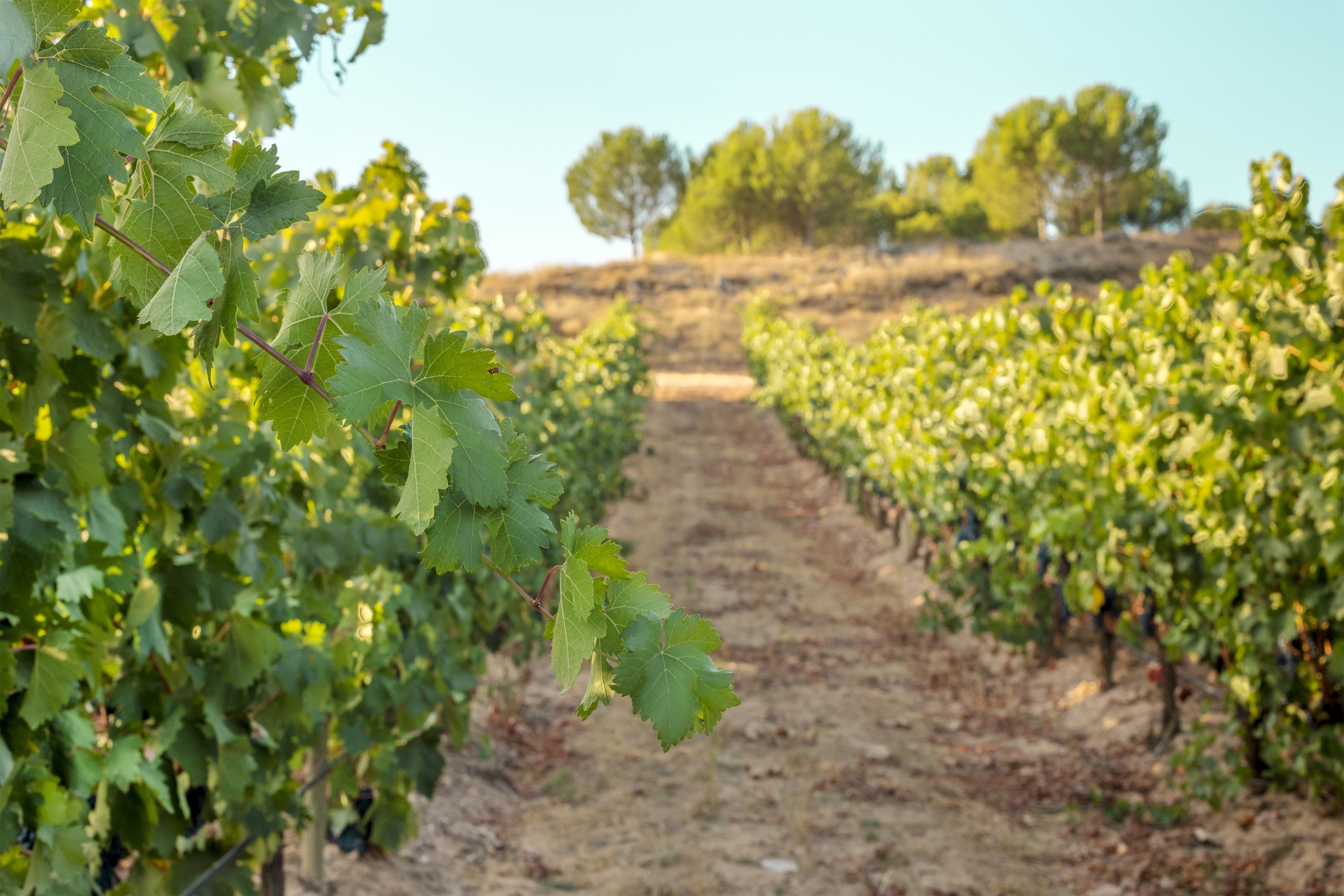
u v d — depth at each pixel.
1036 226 50.28
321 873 4.18
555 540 0.78
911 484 10.70
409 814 4.33
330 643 3.54
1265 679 5.33
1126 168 43.31
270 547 3.04
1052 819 5.57
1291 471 5.10
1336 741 5.04
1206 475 5.51
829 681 8.05
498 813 5.49
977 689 8.00
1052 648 8.16
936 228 54.66
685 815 5.52
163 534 2.53
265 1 2.39
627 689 0.81
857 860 4.95
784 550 13.29
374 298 0.69
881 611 10.37
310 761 4.36
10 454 1.79
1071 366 7.58
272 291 3.15
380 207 4.26
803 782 5.91
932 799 5.80
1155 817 5.47
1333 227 4.96
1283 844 4.98
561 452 8.30
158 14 2.26
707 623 0.83
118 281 0.66
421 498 0.66
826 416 16.39
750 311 33.06
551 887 4.72
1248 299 5.39
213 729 2.64
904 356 11.98
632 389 18.48
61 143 0.58
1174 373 6.00
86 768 2.12
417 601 4.35
